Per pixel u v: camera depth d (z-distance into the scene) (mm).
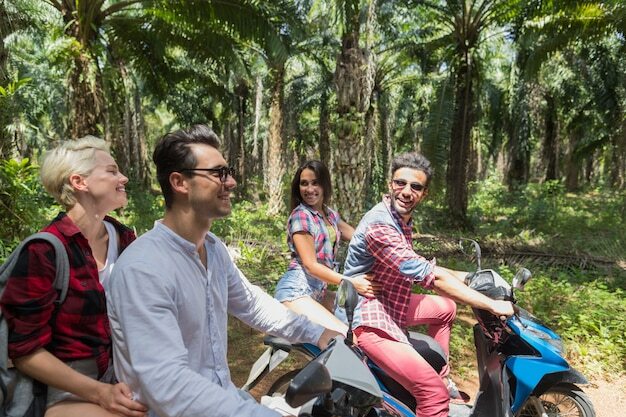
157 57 13086
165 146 1854
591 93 21422
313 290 3672
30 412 1824
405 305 3180
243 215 15727
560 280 8133
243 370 4770
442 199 15914
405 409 2979
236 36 11680
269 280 7633
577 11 11125
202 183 1830
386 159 20859
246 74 13047
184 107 22875
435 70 17828
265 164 26844
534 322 3225
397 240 2986
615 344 5430
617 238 11602
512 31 13648
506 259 9812
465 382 4750
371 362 3131
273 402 2697
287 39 10789
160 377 1633
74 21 10828
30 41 16844
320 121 22344
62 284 1892
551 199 20156
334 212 4008
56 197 2201
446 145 13102
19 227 5434
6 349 1793
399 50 15945
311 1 10102
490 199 21219
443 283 2906
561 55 20078
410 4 13586
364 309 3068
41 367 1810
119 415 1746
